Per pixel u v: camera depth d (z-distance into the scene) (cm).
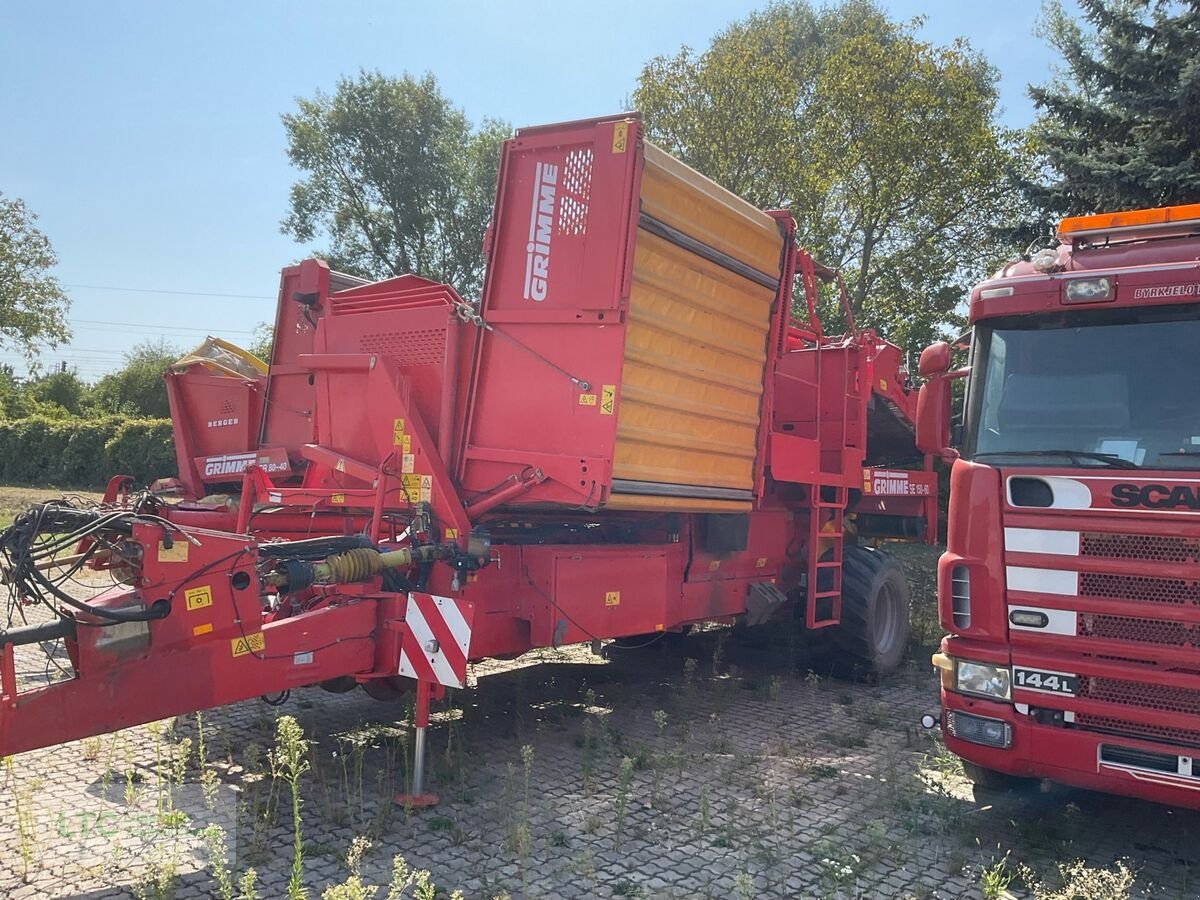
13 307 4028
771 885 381
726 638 922
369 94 3425
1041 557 414
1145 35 1306
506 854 402
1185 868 397
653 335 527
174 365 950
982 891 379
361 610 475
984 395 456
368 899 330
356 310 618
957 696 433
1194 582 379
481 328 541
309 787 478
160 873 366
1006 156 1831
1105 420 423
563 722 620
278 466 848
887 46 1961
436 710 638
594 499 491
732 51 1823
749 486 646
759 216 627
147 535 385
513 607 546
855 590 764
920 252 1978
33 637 353
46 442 2928
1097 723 397
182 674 395
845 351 777
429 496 529
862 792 496
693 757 549
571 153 517
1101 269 438
